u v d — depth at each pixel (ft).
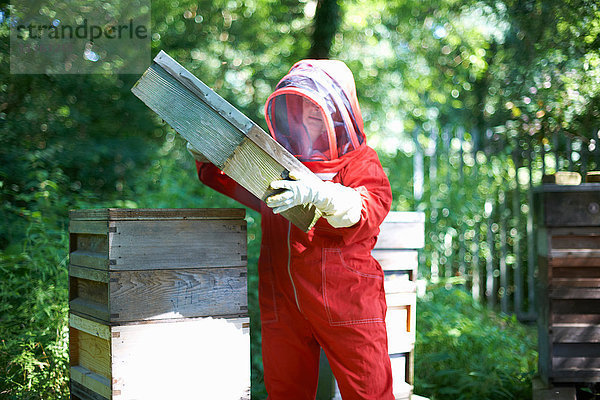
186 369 6.91
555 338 10.95
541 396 11.07
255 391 11.84
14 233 15.11
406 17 27.55
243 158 6.64
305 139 7.76
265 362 8.23
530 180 19.34
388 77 28.43
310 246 7.57
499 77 22.53
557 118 18.10
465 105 24.50
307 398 8.18
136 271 6.73
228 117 6.61
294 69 8.13
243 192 8.82
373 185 7.68
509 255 20.48
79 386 7.52
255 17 28.53
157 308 6.81
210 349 7.02
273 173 6.64
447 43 26.37
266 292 8.15
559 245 11.00
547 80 18.51
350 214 7.05
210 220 7.11
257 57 28.91
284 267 7.79
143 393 6.70
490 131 20.36
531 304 19.49
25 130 20.45
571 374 10.92
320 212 6.93
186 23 27.68
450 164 20.66
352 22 26.81
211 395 7.02
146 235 6.79
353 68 27.81
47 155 20.24
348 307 7.52
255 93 28.55
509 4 20.31
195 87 6.70
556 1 18.44
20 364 10.43
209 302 7.07
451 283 19.65
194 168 21.98
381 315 7.79
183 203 17.37
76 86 22.39
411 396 10.10
